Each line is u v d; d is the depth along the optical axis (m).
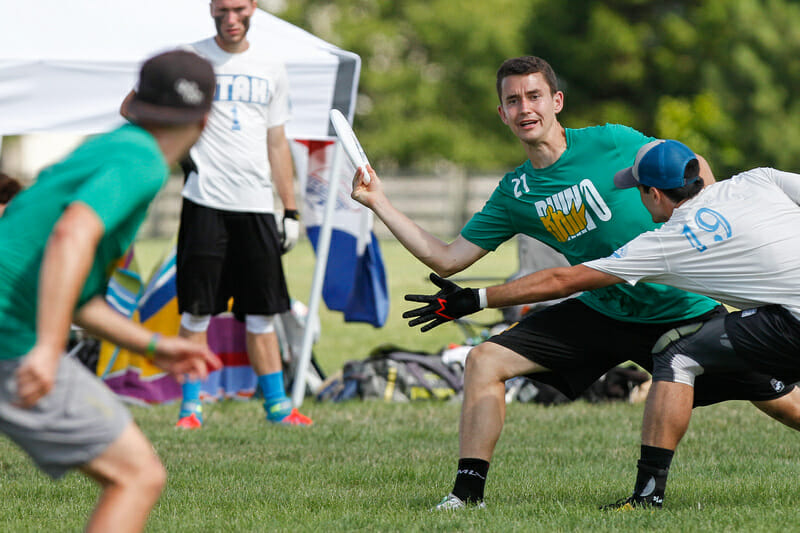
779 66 119.31
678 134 71.38
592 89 140.62
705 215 13.85
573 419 24.73
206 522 14.09
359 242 29.56
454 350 28.77
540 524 13.57
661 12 140.75
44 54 22.72
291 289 58.41
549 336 15.27
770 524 13.40
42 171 9.59
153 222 118.88
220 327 28.47
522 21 139.38
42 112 22.94
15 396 9.02
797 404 15.26
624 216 15.21
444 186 122.19
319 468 18.55
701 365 14.21
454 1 138.75
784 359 13.90
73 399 9.28
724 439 21.78
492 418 15.04
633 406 27.06
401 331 44.00
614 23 134.12
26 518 14.50
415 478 17.69
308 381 29.08
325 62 25.06
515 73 15.31
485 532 13.23
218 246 22.98
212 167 22.83
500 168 139.75
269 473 18.06
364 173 16.06
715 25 132.50
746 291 13.77
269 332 24.22
